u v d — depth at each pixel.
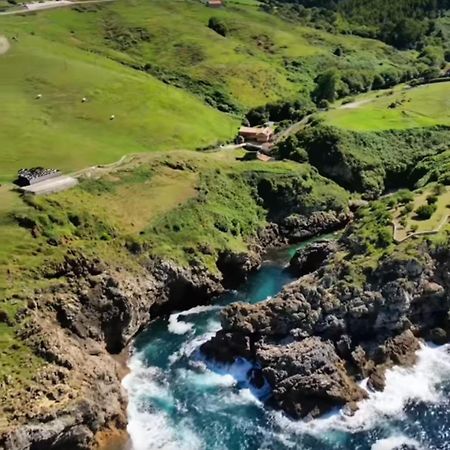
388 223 110.62
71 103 172.88
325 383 86.12
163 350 101.06
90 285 102.56
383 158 164.62
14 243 104.75
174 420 85.31
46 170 126.56
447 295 100.81
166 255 116.00
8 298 93.50
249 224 137.88
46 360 87.06
